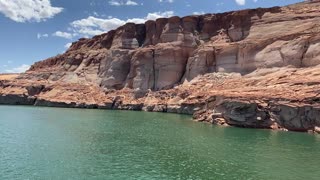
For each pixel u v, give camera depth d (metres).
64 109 94.88
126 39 118.19
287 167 30.98
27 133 48.66
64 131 51.12
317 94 53.16
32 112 83.06
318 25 78.69
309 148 39.12
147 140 44.00
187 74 98.88
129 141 43.28
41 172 28.95
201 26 108.12
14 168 30.05
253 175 28.53
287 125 53.50
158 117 73.69
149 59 104.38
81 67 124.44
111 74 110.88
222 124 59.53
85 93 109.19
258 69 82.69
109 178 27.62
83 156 34.88
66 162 32.38
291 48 77.38
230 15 102.75
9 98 112.88
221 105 61.16
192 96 84.62
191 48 103.62
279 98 55.78
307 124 51.91
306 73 66.44
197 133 49.88
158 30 112.00
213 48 96.50
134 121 65.38
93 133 49.53
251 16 96.25
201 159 33.84
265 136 47.31
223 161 33.09
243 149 38.50
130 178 27.67
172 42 105.06
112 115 77.75
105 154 35.84
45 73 129.00
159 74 101.69
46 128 54.09
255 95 59.16
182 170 29.97
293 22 85.00
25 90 116.50
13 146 39.12
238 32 97.94
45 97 110.81
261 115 55.78
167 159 33.81
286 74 70.25
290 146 40.34
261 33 90.19
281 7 94.00
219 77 89.94
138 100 99.19
